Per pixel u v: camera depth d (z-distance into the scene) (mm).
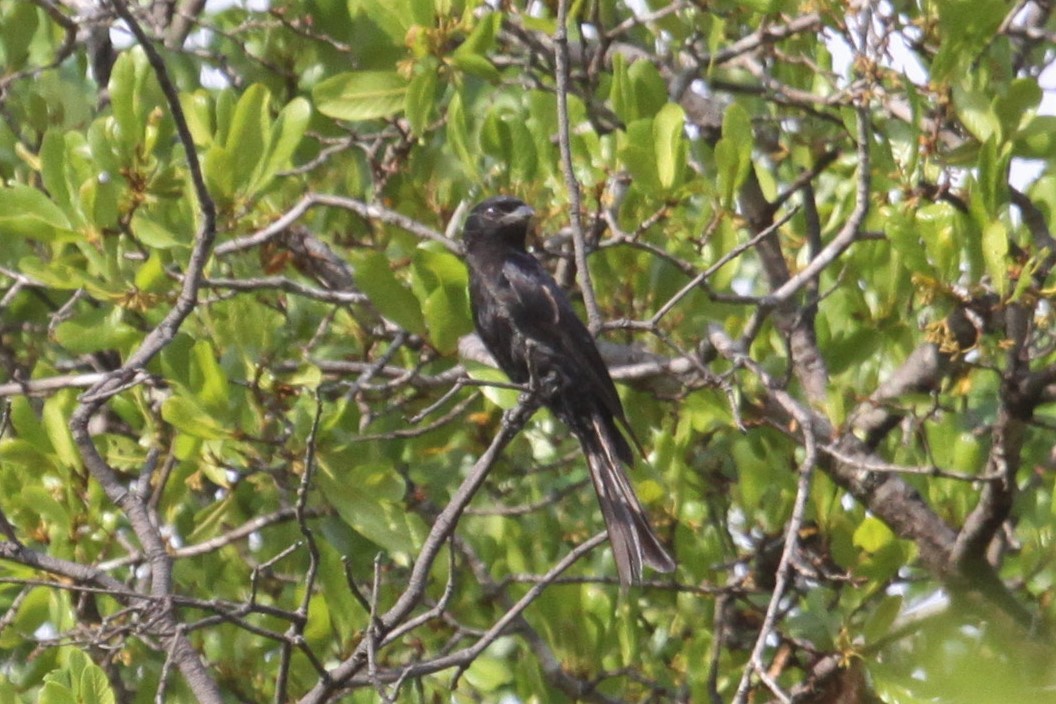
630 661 11312
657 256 11953
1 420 10070
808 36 13914
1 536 10125
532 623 11375
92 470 8398
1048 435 13117
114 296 10133
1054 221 11211
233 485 10977
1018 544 13117
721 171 11086
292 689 10477
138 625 7840
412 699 10797
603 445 10414
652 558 9594
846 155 13820
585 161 11672
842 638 10438
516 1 13148
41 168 10203
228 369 10258
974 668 3299
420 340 11484
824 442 11617
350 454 10203
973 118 11117
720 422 11875
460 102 11539
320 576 10367
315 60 13984
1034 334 11812
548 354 10562
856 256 12539
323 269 12750
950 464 11852
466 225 11500
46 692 7879
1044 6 12906
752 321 10695
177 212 10859
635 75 12016
